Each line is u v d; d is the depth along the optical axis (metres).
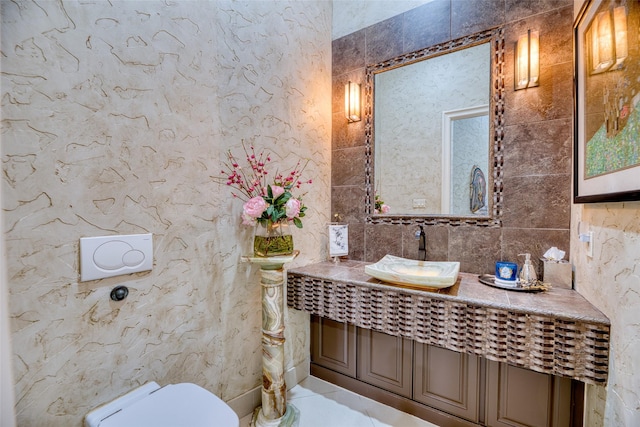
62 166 0.93
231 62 1.47
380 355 1.72
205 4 1.34
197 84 1.31
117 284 1.06
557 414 1.26
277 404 1.51
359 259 2.13
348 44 2.16
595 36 1.08
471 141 1.74
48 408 0.91
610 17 0.96
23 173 0.85
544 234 1.53
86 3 0.97
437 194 1.85
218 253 1.42
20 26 0.84
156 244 1.17
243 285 1.56
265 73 1.66
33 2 0.86
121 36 1.05
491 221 1.67
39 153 0.88
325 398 1.76
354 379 1.82
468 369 1.46
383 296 1.49
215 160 1.40
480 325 1.25
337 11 2.22
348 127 2.17
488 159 1.67
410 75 1.95
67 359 0.95
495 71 1.64
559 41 1.48
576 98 1.27
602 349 1.02
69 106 0.94
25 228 0.86
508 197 1.62
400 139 1.99
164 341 1.21
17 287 0.85
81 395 0.98
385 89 2.04
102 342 1.02
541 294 1.33
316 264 2.04
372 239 2.08
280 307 1.53
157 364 1.18
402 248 1.96
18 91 0.84
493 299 1.27
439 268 1.70
